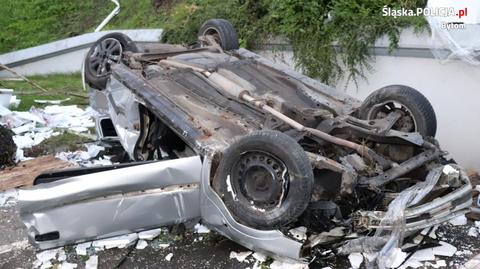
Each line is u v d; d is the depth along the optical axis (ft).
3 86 31.35
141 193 12.75
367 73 20.97
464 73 18.54
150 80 16.63
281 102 14.57
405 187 13.66
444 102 19.22
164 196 12.87
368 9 20.94
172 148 16.05
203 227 15.02
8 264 13.51
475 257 13.41
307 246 11.84
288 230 12.05
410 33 19.45
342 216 12.68
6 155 19.16
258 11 25.20
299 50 22.47
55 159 19.86
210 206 12.96
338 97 17.13
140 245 14.25
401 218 11.67
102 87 20.49
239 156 12.23
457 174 13.38
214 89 15.94
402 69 20.08
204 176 12.92
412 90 15.48
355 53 20.83
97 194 12.37
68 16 45.19
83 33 41.55
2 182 17.87
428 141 14.52
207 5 30.01
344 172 12.09
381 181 12.50
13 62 37.52
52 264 13.41
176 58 18.49
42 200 12.15
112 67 18.43
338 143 13.32
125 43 20.33
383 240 11.89
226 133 13.83
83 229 12.59
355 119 14.75
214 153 12.89
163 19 36.94
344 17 21.15
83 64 21.40
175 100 15.37
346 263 13.19
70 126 24.11
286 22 22.63
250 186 12.25
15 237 14.96
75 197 12.27
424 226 12.33
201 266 13.21
